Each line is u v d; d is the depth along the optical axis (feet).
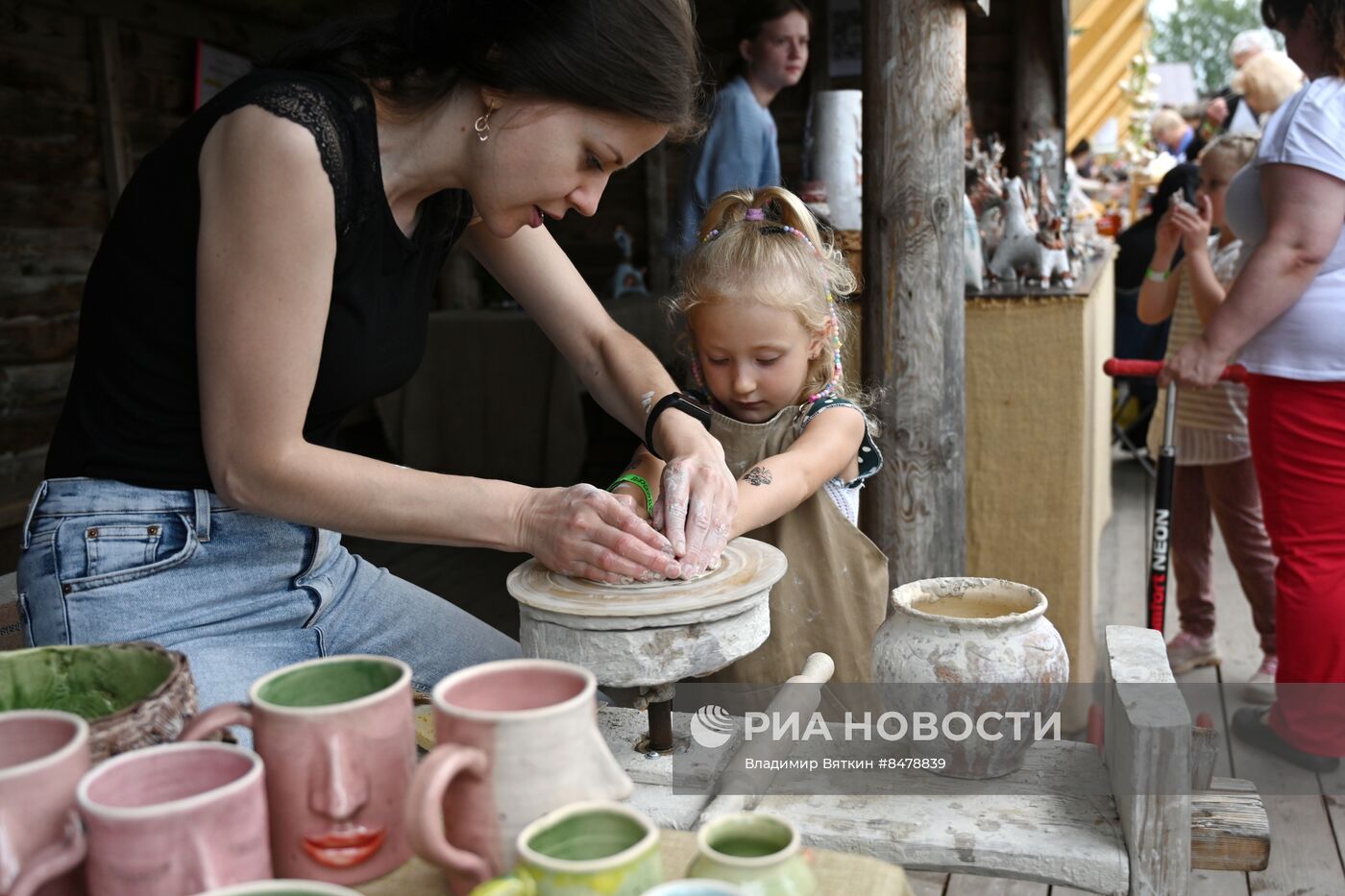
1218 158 11.08
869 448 5.51
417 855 2.56
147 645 2.90
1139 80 35.27
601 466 17.60
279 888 2.09
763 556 4.02
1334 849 8.00
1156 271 11.07
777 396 5.25
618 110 3.83
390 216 4.19
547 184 4.01
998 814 3.55
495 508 3.96
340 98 3.86
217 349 3.84
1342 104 7.57
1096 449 12.82
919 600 4.11
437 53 3.92
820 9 17.51
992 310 9.37
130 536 4.33
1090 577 10.98
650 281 19.85
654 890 2.14
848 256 9.07
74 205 12.07
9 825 2.23
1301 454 8.09
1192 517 11.09
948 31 7.44
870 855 3.43
